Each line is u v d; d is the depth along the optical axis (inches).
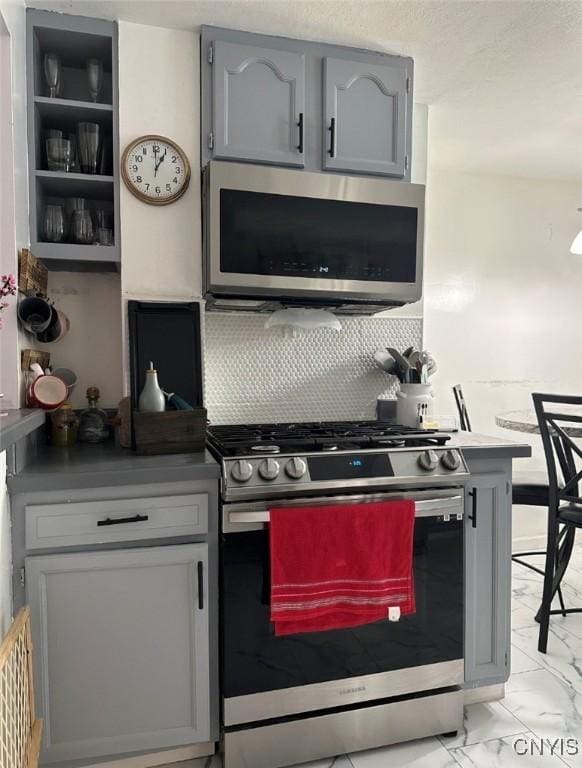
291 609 60.9
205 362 86.7
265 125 77.8
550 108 98.3
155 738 61.1
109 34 73.9
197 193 78.0
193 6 71.1
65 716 58.6
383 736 67.3
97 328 85.0
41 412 61.5
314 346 91.9
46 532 57.1
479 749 66.9
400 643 67.2
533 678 81.1
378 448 67.2
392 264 80.9
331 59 79.7
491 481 72.4
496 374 136.8
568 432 84.4
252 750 62.9
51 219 74.1
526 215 137.6
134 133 75.4
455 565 69.3
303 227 76.6
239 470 60.4
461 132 108.4
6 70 62.1
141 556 59.4
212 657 62.4
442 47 79.8
